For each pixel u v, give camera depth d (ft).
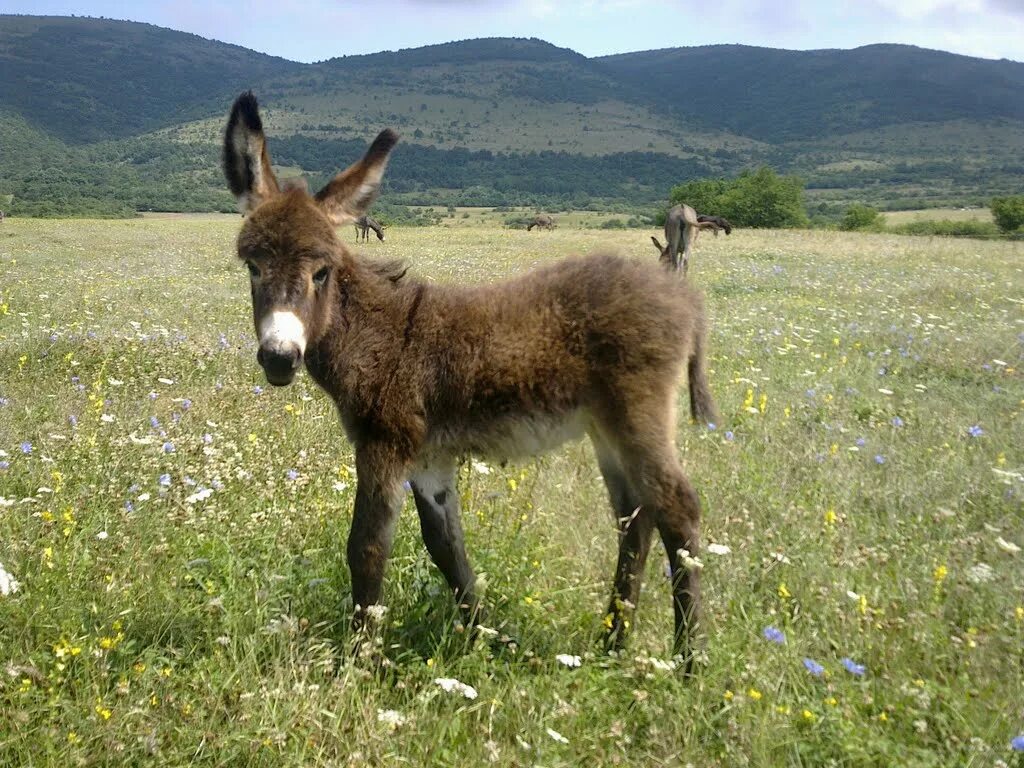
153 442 8.35
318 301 5.83
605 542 7.11
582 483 8.21
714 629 5.98
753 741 4.89
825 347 14.62
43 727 4.83
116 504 7.37
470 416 5.90
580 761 4.94
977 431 9.04
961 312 18.21
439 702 5.39
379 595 5.94
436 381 5.86
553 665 5.73
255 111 6.19
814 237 51.29
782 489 8.21
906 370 12.94
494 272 26.76
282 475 8.07
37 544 6.59
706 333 6.51
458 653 5.89
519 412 5.89
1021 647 5.64
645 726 5.26
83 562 6.32
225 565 6.53
